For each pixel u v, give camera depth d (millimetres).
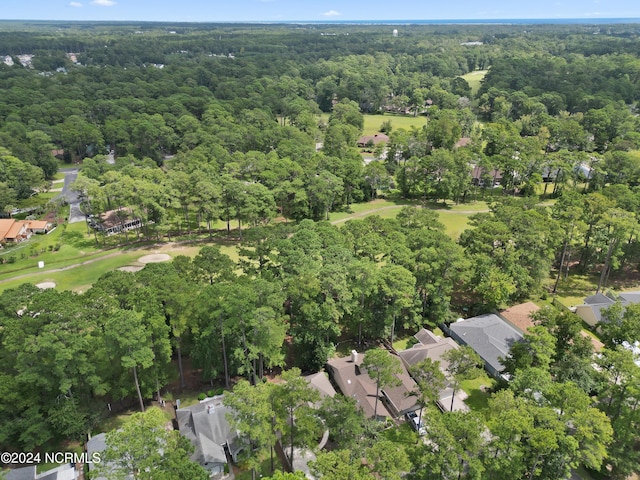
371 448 40719
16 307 54812
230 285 57250
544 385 48094
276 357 57000
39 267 95375
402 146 151125
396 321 71625
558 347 58562
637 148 148250
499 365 62031
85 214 113875
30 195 136250
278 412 44031
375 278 63812
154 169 122750
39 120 178875
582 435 41250
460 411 43469
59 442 50469
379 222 84625
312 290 59844
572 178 124750
